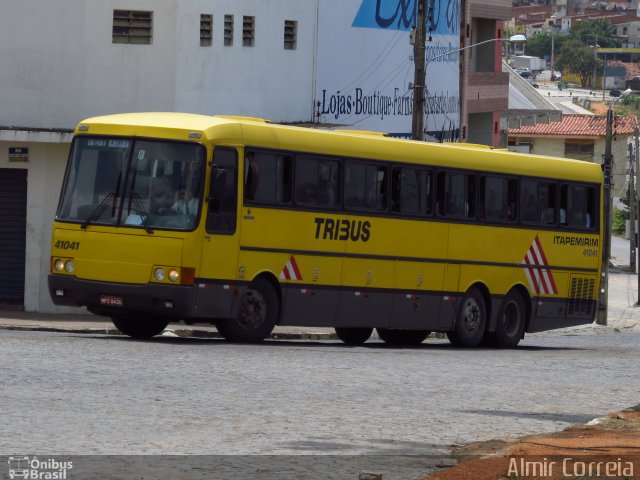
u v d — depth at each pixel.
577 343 81.56
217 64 76.12
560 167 64.81
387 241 54.50
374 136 55.16
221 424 26.88
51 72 70.81
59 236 47.69
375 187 53.97
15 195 70.81
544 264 63.75
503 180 61.09
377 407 30.72
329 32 88.56
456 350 56.41
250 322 48.84
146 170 46.78
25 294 70.62
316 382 35.31
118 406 28.61
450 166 57.84
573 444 24.84
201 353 42.09
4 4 70.06
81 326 62.88
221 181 46.41
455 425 28.41
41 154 70.56
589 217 66.94
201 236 46.06
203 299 46.41
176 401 29.88
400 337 63.34
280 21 82.06
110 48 71.75
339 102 90.56
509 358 50.22
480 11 130.88
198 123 47.16
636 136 160.12
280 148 49.41
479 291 60.09
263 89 80.56
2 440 23.83
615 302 130.50
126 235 46.44
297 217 50.09
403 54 101.94
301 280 50.47
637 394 36.41
